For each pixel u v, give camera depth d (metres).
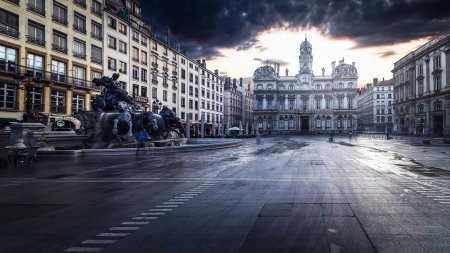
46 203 7.22
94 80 25.95
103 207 6.83
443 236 4.79
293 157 19.05
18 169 13.27
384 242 4.56
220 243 4.60
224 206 6.84
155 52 53.62
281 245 4.49
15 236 4.98
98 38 40.06
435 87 56.31
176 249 4.38
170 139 28.58
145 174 11.84
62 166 14.36
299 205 6.83
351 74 101.81
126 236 4.95
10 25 28.42
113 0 45.44
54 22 33.25
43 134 19.30
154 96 53.28
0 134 18.78
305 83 106.44
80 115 23.22
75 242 4.70
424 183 9.52
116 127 22.31
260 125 107.31
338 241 4.62
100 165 14.78
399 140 48.03
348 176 11.06
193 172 12.37
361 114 154.62
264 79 108.38
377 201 7.12
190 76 68.00
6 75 27.75
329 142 42.56
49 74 32.19
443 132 52.06
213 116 82.75
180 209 6.62
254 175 11.47
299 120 105.31
